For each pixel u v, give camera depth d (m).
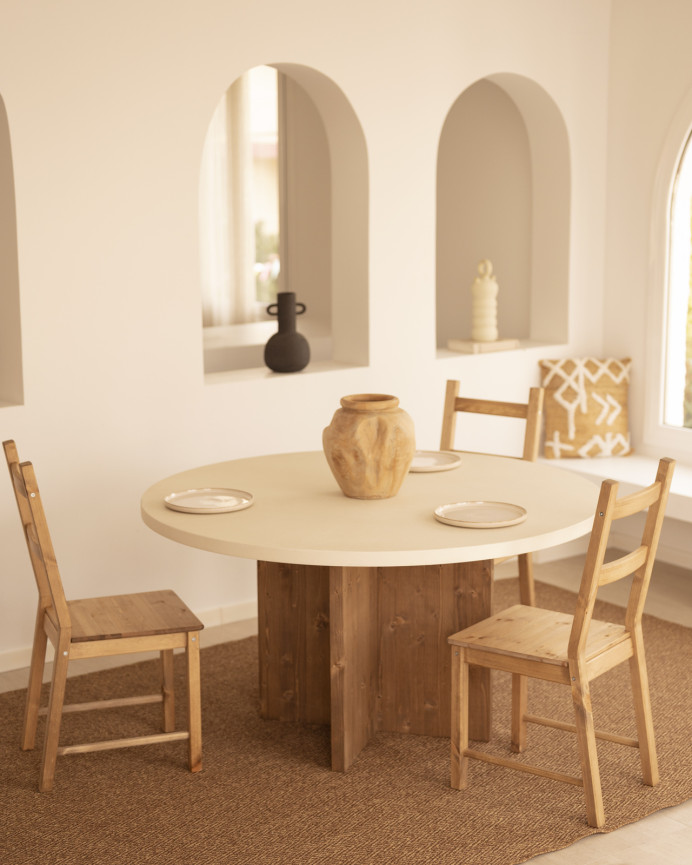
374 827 2.78
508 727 3.37
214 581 4.34
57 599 2.87
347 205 4.63
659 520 2.87
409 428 3.14
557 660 2.74
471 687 3.24
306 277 6.25
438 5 4.60
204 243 6.02
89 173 3.84
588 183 5.21
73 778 3.05
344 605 3.01
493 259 5.66
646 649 4.00
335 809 2.87
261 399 4.36
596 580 2.66
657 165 5.00
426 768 3.11
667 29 4.88
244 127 6.04
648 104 5.02
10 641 3.89
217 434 4.27
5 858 2.64
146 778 3.05
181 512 3.06
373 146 4.51
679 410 5.11
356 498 3.18
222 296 6.12
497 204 5.59
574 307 5.28
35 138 3.71
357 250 4.63
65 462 3.93
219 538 2.80
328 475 3.47
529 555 3.68
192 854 2.65
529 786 2.99
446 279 5.95
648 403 5.19
